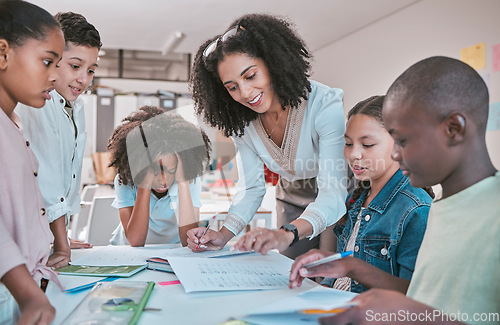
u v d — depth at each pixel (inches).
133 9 168.9
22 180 29.6
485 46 121.1
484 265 22.1
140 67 252.5
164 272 37.0
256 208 52.1
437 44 140.8
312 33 189.6
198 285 30.7
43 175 42.9
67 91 45.9
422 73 23.8
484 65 121.4
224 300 28.7
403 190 39.5
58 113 46.9
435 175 24.3
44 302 24.0
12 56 29.1
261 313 21.7
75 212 53.3
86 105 179.2
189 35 203.2
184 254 43.9
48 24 30.2
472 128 23.1
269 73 43.8
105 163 156.9
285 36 44.6
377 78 172.9
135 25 189.6
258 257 40.8
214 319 25.1
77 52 44.9
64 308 27.9
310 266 30.5
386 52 167.3
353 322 21.1
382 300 21.5
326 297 28.4
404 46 156.9
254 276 33.9
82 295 30.6
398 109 24.4
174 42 213.0
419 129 23.5
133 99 183.3
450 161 23.5
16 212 28.9
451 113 22.7
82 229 92.7
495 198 22.6
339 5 157.6
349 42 190.1
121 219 63.2
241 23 43.5
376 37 173.2
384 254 39.2
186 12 171.5
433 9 142.6
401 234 37.8
